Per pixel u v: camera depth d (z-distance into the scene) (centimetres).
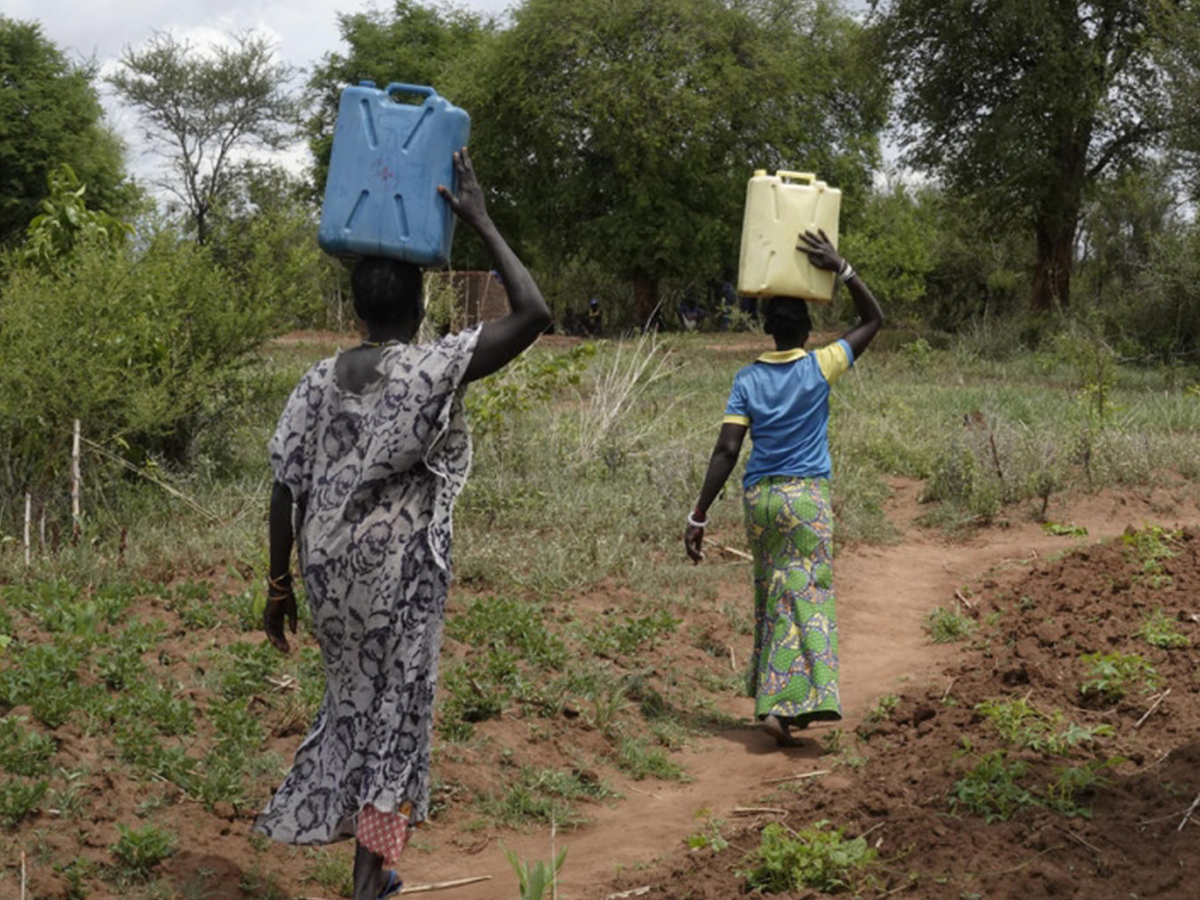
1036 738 515
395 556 372
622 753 575
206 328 1001
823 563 596
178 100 4606
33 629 604
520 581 783
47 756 475
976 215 3102
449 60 4928
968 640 754
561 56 3456
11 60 4066
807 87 3650
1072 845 411
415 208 377
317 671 592
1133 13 2848
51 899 398
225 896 417
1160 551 843
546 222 3781
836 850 411
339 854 454
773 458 595
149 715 521
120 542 746
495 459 1067
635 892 423
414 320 392
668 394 1714
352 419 376
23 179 4075
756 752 594
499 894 436
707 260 3703
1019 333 2788
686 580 831
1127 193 3344
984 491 1096
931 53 3045
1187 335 2606
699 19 3434
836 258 587
